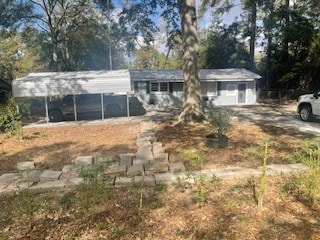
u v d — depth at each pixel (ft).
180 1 48.06
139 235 16.47
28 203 20.38
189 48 47.52
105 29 113.19
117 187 23.16
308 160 24.43
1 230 17.75
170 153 31.48
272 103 85.97
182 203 19.93
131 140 39.04
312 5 86.89
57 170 28.17
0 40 104.32
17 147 37.96
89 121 59.88
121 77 61.16
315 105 51.42
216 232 16.35
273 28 100.42
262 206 18.90
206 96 85.40
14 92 57.67
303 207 18.74
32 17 99.91
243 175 24.23
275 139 36.68
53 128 52.85
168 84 84.38
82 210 19.66
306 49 91.04
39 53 116.57
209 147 32.86
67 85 58.29
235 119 56.34
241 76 84.33
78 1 103.60
